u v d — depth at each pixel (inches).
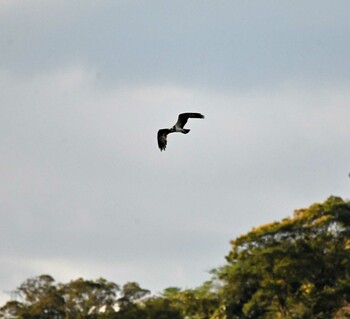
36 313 3860.7
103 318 3836.1
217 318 3946.9
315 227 3932.1
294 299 3848.4
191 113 1653.5
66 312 3895.2
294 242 3917.3
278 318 3900.1
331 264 3897.6
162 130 1658.5
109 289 3927.2
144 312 3853.3
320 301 3836.1
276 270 3816.4
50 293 3892.7
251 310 3912.4
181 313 3939.5
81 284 3900.1
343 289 3850.9
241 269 3917.3
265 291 3843.5
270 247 3905.0
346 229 3934.5
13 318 3900.1
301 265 3811.5
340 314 3932.1
